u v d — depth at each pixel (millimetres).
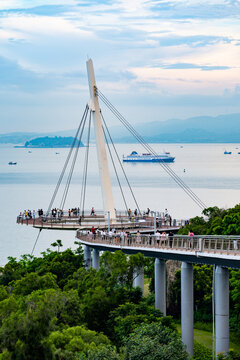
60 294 117125
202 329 149750
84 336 103125
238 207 187125
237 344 135375
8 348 78062
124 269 131125
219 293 117000
